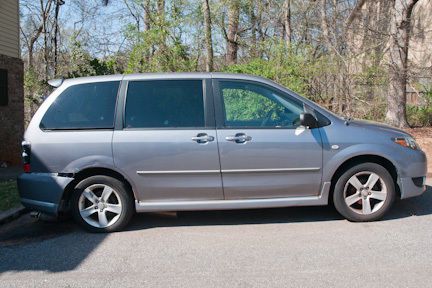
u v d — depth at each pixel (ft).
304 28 64.80
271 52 49.49
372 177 19.69
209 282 14.35
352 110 46.42
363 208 19.75
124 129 19.17
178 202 19.30
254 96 19.79
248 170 19.10
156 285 14.25
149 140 18.99
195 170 19.03
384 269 14.97
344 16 64.28
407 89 54.03
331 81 46.57
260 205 19.38
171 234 19.13
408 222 19.77
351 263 15.53
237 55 63.31
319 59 46.96
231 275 14.84
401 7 45.70
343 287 13.73
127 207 19.49
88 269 15.67
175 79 19.77
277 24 69.62
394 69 46.19
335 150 19.34
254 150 19.02
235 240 18.16
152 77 19.83
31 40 94.63
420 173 20.08
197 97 19.53
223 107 19.48
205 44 53.47
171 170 19.03
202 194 19.25
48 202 19.22
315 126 19.44
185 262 16.07
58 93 19.80
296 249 16.97
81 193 19.35
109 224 19.52
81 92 19.76
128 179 19.11
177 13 50.85
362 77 46.42
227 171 19.07
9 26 44.19
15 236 19.52
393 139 19.79
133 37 50.03
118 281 14.64
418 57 66.33
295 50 47.96
